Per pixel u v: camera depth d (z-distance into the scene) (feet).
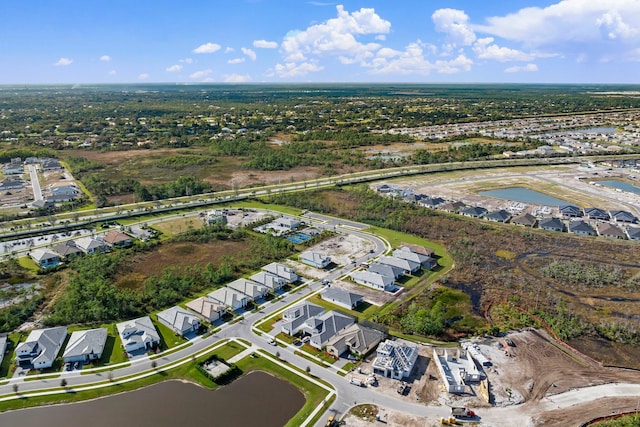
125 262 393.29
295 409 219.20
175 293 330.54
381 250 426.10
